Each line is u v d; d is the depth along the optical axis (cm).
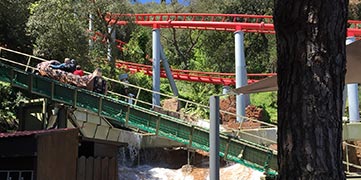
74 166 748
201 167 1838
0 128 1884
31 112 1659
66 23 2305
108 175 836
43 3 2289
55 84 1608
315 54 385
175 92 3084
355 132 1903
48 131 715
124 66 3431
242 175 1759
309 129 375
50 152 709
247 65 4534
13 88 1980
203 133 1662
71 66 1738
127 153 1892
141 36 4256
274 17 414
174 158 1922
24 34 2392
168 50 4897
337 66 390
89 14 2489
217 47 4466
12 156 715
